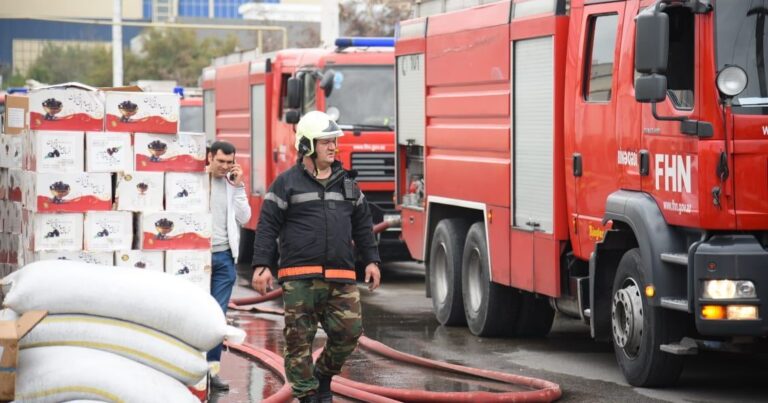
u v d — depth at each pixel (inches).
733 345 380.2
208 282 365.1
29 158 357.7
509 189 492.1
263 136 860.0
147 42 2476.6
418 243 596.1
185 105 1181.7
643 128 396.5
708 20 365.1
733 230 366.6
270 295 617.3
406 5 1444.4
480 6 522.3
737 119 362.9
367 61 770.2
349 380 393.4
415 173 605.6
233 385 406.6
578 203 443.8
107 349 270.2
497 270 504.1
